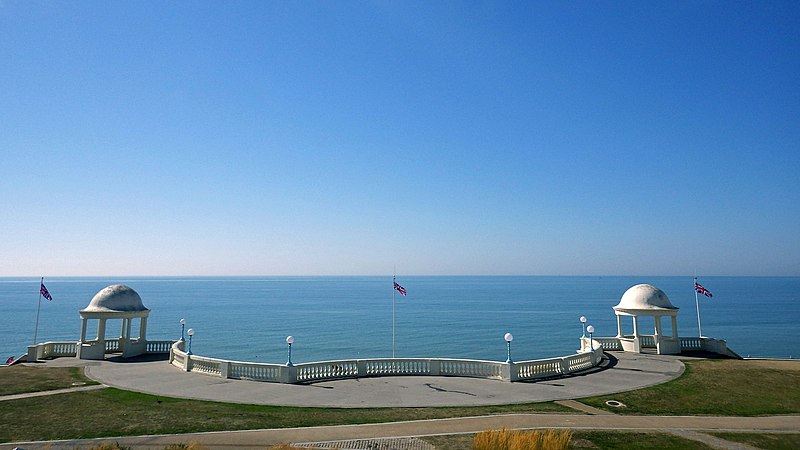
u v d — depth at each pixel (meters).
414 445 16.59
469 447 16.44
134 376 28.77
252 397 23.67
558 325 104.62
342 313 134.00
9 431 18.09
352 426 18.78
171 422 19.28
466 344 77.94
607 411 21.72
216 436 17.47
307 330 95.38
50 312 131.62
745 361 34.75
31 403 22.30
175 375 29.11
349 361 29.03
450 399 23.50
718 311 139.88
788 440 18.23
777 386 27.19
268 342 79.38
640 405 22.89
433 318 120.31
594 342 36.75
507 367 27.92
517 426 18.97
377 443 16.77
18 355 67.00
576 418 20.34
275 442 16.83
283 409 21.45
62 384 26.45
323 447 16.30
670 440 17.88
